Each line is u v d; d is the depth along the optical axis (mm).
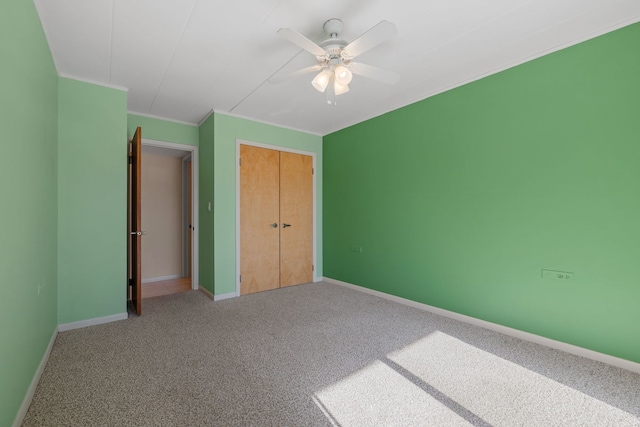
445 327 2750
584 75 2168
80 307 2717
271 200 4188
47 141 2162
